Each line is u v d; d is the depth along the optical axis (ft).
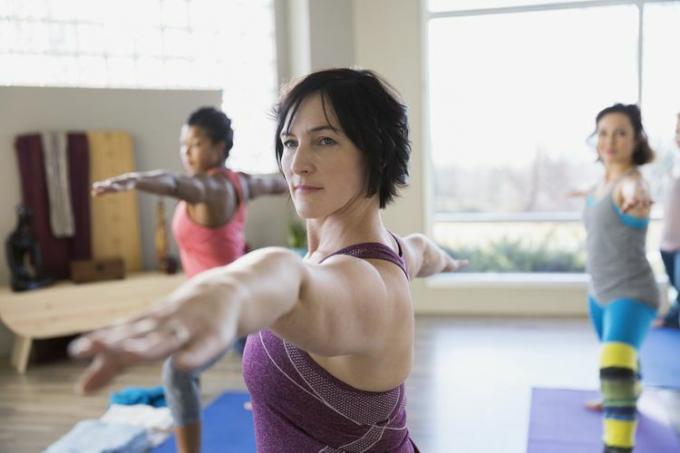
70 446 9.14
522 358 13.50
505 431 10.05
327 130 3.00
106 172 15.99
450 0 17.40
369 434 3.18
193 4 17.29
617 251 8.39
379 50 17.34
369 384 3.07
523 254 18.89
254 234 17.89
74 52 16.24
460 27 17.65
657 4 16.31
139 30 16.81
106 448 9.05
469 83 17.99
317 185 3.03
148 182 7.84
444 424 10.37
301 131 3.05
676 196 12.07
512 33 17.51
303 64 17.57
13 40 15.69
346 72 3.08
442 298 17.56
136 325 1.56
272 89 18.21
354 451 3.20
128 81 16.84
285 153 3.18
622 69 16.92
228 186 8.71
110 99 16.11
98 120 16.06
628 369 8.06
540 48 17.47
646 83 16.66
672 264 12.42
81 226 15.71
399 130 3.18
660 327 14.61
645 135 8.70
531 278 17.35
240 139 18.13
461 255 19.24
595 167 18.26
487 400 11.29
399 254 3.54
